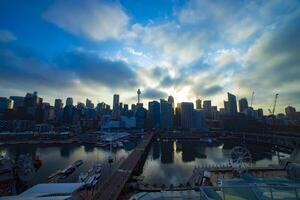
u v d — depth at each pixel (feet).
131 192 237.45
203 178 253.03
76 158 554.05
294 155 321.11
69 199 117.29
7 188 199.21
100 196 205.77
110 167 432.66
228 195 66.13
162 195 124.57
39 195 128.57
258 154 650.02
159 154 643.04
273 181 105.70
